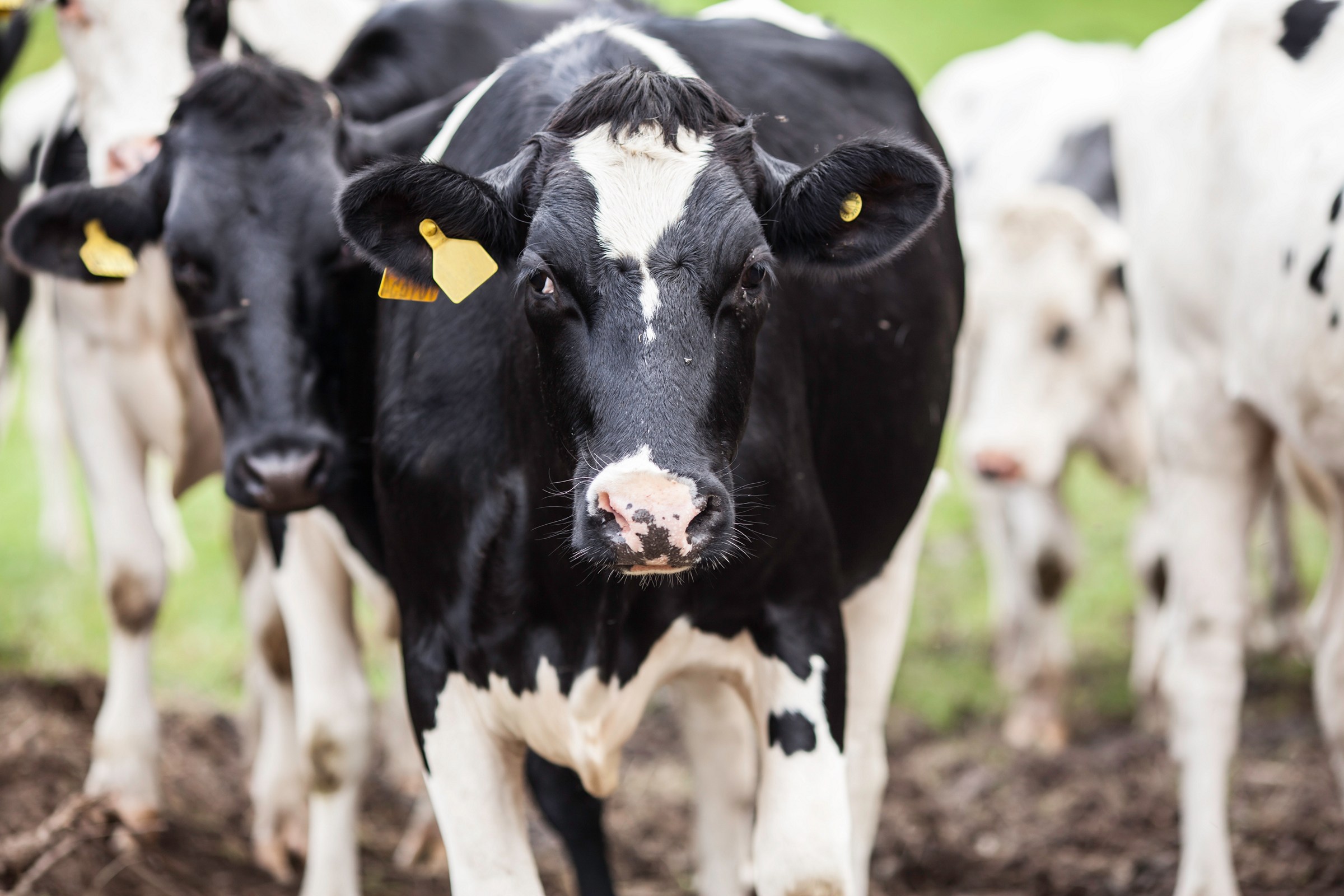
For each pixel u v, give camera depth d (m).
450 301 4.43
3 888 5.80
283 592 5.75
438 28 5.84
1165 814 7.20
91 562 11.39
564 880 6.72
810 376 4.59
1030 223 8.98
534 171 3.85
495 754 4.41
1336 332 5.07
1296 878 6.34
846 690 4.35
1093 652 9.77
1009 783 7.76
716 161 3.80
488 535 4.20
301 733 5.71
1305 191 5.29
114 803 6.36
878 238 4.02
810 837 4.12
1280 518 9.20
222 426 5.06
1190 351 6.03
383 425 4.55
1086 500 12.80
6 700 7.57
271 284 4.87
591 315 3.68
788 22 5.60
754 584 4.19
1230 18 5.77
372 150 5.16
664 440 3.55
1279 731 8.09
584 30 4.95
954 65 13.41
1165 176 6.12
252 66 5.06
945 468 13.91
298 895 6.23
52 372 11.45
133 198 5.06
